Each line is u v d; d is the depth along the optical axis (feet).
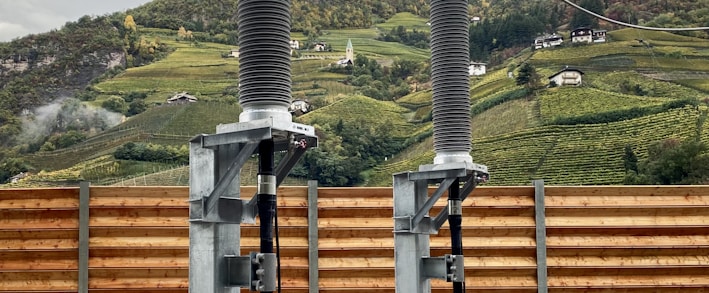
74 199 24.50
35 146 235.40
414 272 17.61
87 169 200.64
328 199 25.12
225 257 12.92
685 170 121.29
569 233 25.52
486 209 25.39
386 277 25.14
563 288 25.30
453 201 16.90
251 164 137.18
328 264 24.89
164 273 24.45
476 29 282.15
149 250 24.36
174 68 287.69
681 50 243.40
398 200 17.99
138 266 24.26
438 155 17.02
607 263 25.40
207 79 277.85
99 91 271.08
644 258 25.58
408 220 17.44
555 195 25.59
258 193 12.26
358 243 25.05
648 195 25.73
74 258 24.40
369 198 25.30
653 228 25.55
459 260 16.84
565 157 173.37
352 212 25.14
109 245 24.27
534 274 25.44
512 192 25.58
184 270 24.43
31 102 268.62
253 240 24.81
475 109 216.74
